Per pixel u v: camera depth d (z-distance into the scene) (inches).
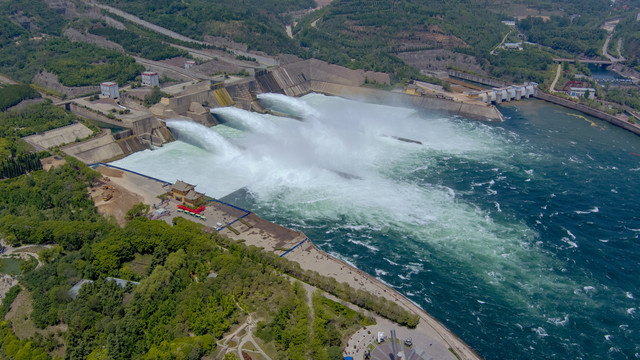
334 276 7130.9
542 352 6245.1
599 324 6742.1
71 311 6058.1
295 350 5541.3
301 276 6963.6
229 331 5979.3
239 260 7042.3
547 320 6791.3
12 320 6141.7
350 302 6550.2
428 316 6471.5
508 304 7052.2
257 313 6240.2
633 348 6348.4
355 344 5826.8
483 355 6156.5
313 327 5940.0
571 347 6343.5
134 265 7194.9
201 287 6476.4
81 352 5615.2
